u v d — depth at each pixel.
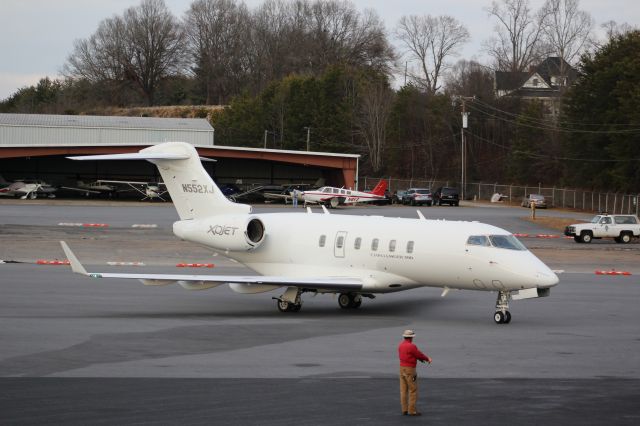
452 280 38.16
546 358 30.31
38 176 135.25
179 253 64.44
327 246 41.31
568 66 182.88
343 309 41.91
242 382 26.33
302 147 175.62
